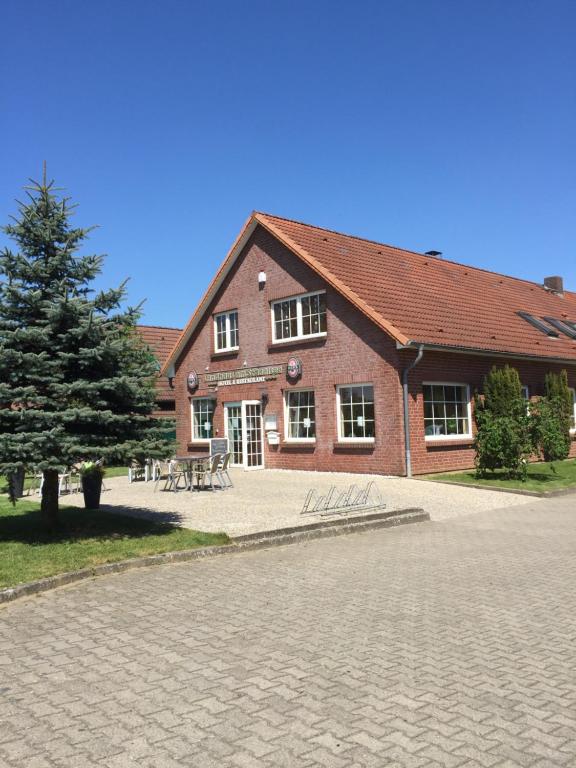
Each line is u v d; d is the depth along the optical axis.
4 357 8.70
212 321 23.44
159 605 6.61
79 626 5.94
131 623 6.02
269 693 4.45
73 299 9.15
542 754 3.64
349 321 18.47
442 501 13.95
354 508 12.29
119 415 9.37
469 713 4.14
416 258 24.77
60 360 9.16
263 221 21.06
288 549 9.52
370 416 18.09
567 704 4.27
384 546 9.72
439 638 5.59
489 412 17.33
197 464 16.75
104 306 9.80
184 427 24.52
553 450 16.66
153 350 10.55
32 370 8.93
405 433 17.12
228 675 4.77
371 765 3.53
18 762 3.59
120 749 3.72
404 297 20.03
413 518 11.91
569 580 7.62
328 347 19.05
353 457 18.31
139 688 4.54
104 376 9.53
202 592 7.11
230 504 13.16
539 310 26.05
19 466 8.62
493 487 15.54
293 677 4.72
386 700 4.33
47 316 9.20
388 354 17.45
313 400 19.69
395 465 17.25
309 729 3.93
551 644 5.44
